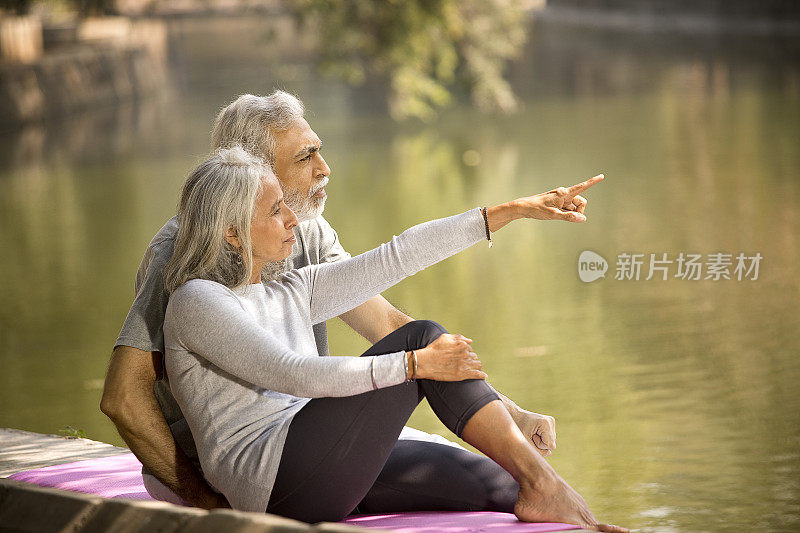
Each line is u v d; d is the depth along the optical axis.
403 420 7.68
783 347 20.12
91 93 90.81
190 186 7.91
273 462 7.58
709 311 23.19
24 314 27.17
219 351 7.57
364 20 68.44
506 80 91.38
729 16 128.75
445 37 70.50
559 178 44.31
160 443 8.09
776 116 57.97
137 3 128.25
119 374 8.01
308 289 8.59
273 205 7.96
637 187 40.53
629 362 19.77
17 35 84.69
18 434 11.83
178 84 109.25
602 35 134.12
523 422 8.74
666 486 13.93
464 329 22.95
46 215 42.81
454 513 8.00
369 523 7.82
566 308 24.30
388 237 34.41
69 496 7.44
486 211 8.66
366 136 64.06
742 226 32.09
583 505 7.55
